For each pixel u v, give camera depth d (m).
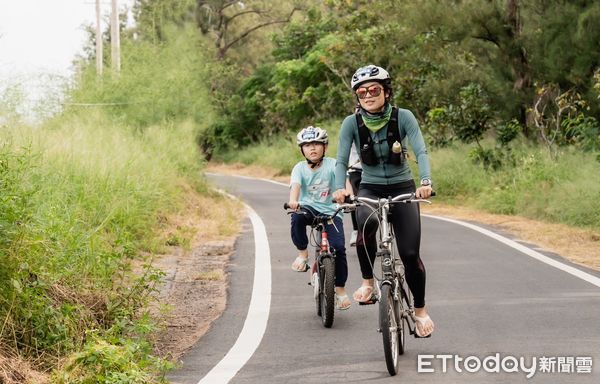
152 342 7.60
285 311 8.99
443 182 21.81
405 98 25.81
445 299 9.38
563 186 17.33
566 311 8.70
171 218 15.00
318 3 54.41
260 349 7.49
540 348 7.32
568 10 19.75
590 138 19.25
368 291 7.28
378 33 27.12
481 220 17.69
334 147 31.88
